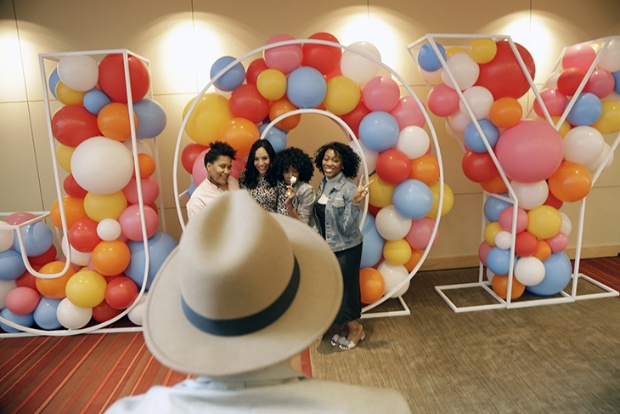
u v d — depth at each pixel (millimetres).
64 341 2957
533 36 3801
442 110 2955
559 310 3146
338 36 3627
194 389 621
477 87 2898
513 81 2857
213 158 2416
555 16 3789
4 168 3660
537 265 3074
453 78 2791
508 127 2861
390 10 3631
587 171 3156
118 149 2732
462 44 3715
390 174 2812
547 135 2764
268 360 590
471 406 2141
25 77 3529
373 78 2857
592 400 2148
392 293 3057
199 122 2826
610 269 3924
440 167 2859
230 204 706
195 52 3564
